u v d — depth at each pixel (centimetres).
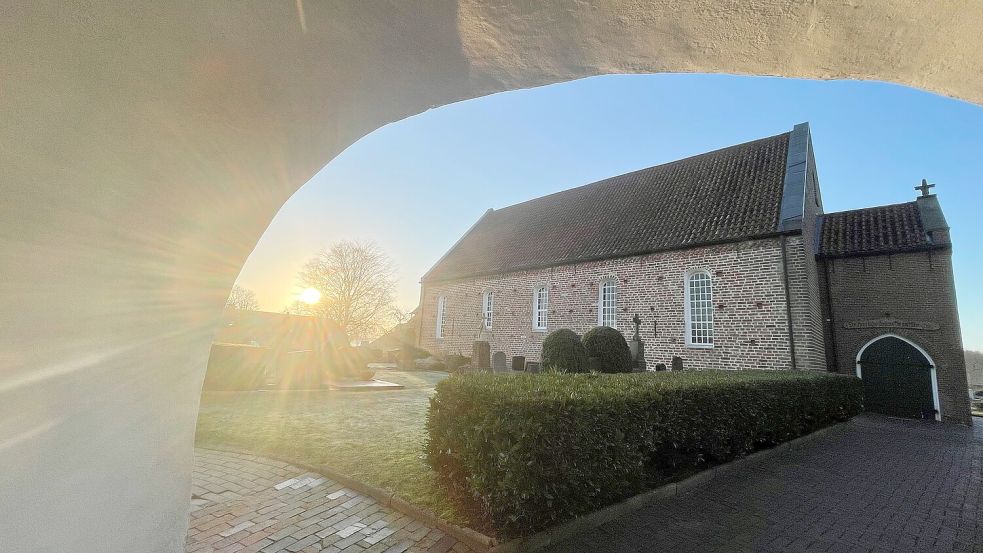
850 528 446
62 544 170
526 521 366
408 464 517
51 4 135
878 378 1420
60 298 169
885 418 1323
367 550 343
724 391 630
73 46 144
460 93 211
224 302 233
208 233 213
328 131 212
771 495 527
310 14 157
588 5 160
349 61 180
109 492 187
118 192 175
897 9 146
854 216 1695
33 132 149
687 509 467
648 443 481
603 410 430
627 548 371
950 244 1369
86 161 163
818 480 604
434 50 182
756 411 700
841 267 1525
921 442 948
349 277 4256
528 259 2034
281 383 1251
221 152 193
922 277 1407
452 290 2400
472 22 168
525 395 398
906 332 1402
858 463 718
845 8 150
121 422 191
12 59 138
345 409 897
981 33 147
